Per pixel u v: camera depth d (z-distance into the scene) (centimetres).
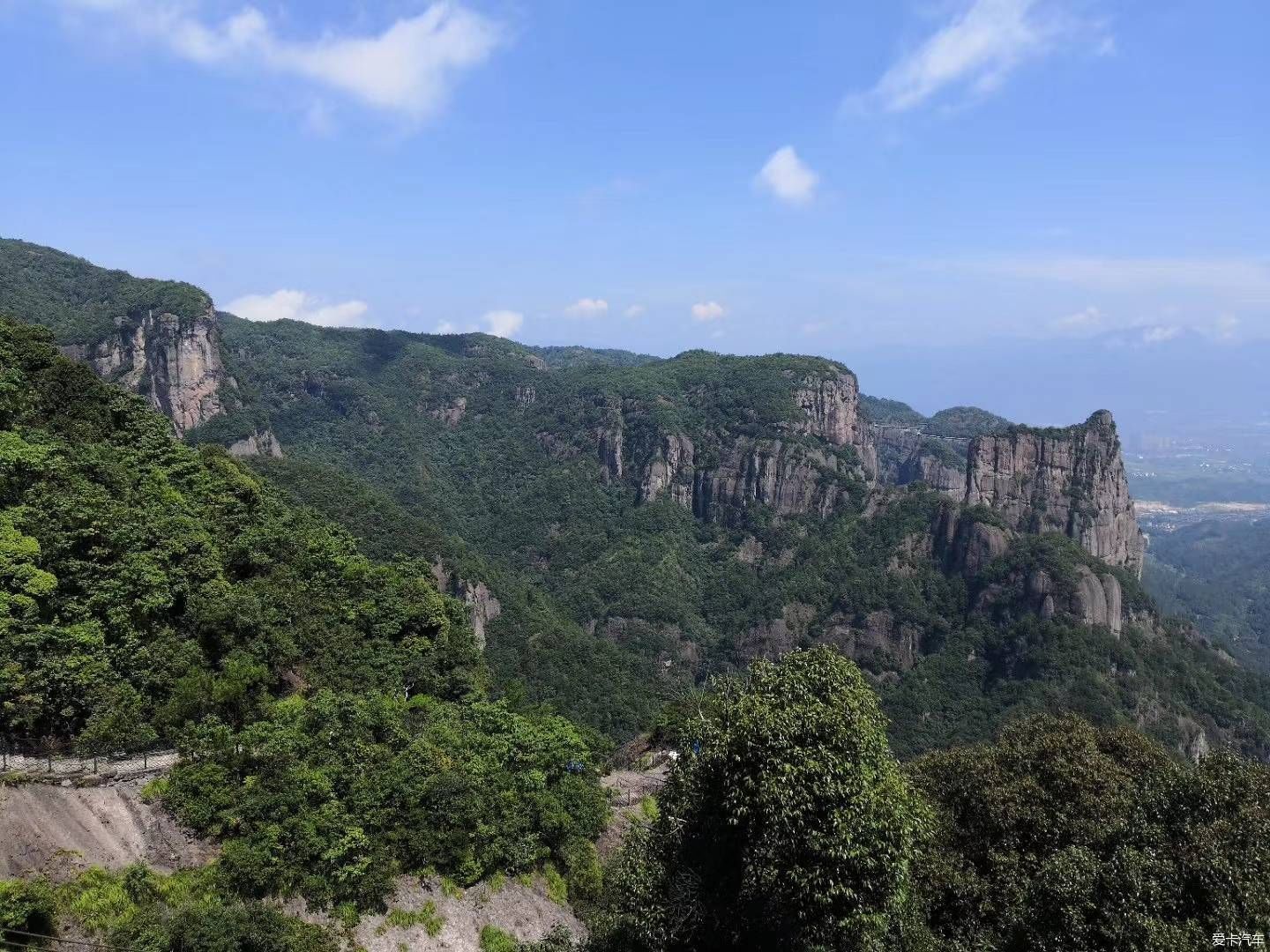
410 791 3250
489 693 5344
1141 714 10762
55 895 2303
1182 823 2245
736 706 2436
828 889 2153
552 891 3531
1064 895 2200
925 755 3575
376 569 5334
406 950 2900
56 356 5031
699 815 2467
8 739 2805
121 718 2978
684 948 2377
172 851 2691
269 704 3475
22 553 3131
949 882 2628
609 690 11438
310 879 2828
